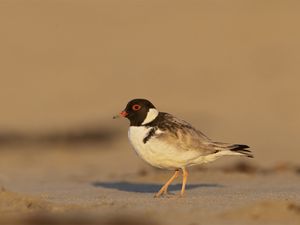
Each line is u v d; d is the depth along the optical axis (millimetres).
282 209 9516
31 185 15305
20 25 43125
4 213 9734
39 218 9281
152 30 42781
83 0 46281
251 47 39594
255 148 24328
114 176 16781
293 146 24781
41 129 27875
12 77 36281
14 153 23391
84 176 17375
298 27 41750
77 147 24828
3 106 32031
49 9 45094
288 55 38062
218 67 37156
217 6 45469
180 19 43938
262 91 33562
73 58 39188
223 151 11883
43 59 39094
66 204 10656
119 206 10367
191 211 9789
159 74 36406
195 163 11984
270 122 29234
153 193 12938
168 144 11602
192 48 39906
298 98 32500
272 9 44344
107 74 36688
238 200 11047
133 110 11859
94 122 29062
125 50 40156
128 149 24406
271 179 15047
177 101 32500
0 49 40188
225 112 30766
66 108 31875
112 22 43938
